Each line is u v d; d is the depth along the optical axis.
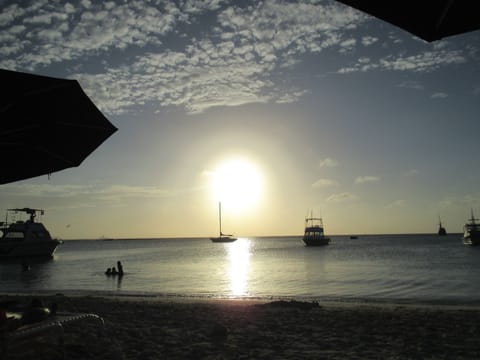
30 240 75.81
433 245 130.12
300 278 36.44
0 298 18.12
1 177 5.67
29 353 5.96
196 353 7.15
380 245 138.25
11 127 4.44
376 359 6.95
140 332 9.08
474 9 2.73
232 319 11.15
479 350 7.65
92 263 66.88
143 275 42.12
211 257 81.69
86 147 5.05
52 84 3.92
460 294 24.45
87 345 7.22
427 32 2.98
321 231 131.75
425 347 7.87
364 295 24.31
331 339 8.55
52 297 18.89
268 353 7.25
